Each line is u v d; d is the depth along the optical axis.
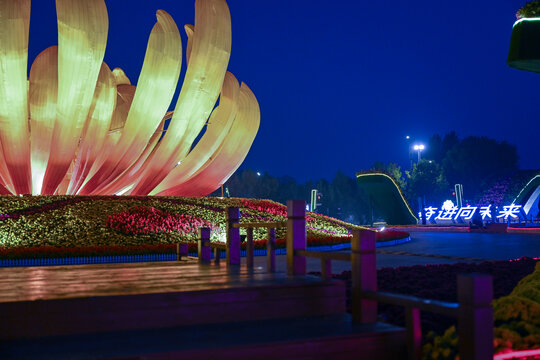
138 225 20.88
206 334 5.56
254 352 5.09
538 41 11.53
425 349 5.71
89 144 24.89
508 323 6.35
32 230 19.44
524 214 57.12
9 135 22.23
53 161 23.27
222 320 6.22
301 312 6.52
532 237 29.28
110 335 5.61
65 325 5.70
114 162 24.89
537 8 11.58
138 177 26.62
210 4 24.80
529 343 5.77
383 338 5.52
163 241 20.19
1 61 21.05
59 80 22.06
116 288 6.64
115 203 22.72
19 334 5.55
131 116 24.64
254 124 29.27
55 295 6.03
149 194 27.48
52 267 10.30
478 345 4.52
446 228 43.31
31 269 9.93
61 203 22.14
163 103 24.72
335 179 89.75
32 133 23.44
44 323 5.64
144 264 10.80
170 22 24.39
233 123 28.94
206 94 25.27
